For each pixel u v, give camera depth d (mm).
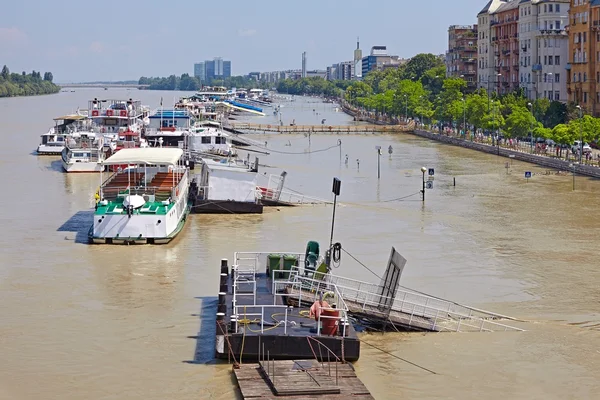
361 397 41344
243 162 125062
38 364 48312
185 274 68125
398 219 94562
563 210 100938
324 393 41688
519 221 93562
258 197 101688
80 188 118562
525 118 171625
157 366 47719
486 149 177250
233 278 57531
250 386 42906
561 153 156375
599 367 48531
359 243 81125
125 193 86688
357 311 53250
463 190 118312
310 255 60125
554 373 47594
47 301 60469
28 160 155750
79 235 83938
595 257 75938
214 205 98000
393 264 55312
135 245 79438
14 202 105125
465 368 48094
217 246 79062
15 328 54500
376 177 133250
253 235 84688
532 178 131875
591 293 64188
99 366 47938
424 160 160000
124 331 53750
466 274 69500
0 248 77750
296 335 47031
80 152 137625
